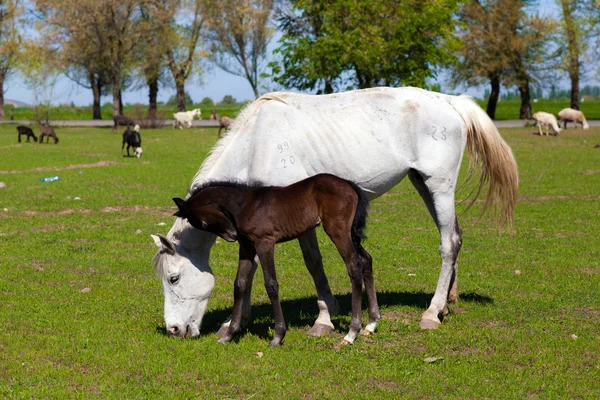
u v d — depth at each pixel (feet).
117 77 183.01
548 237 36.17
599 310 23.36
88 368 17.89
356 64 120.57
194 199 19.31
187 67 200.13
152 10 182.70
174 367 17.83
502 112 229.04
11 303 24.18
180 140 119.96
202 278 20.16
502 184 23.15
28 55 173.06
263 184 20.52
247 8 179.83
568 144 102.27
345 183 19.16
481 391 16.39
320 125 21.25
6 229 38.14
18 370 17.53
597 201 48.08
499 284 26.96
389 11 120.06
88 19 174.29
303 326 21.84
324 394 16.17
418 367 17.98
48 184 58.08
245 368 17.76
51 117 222.07
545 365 18.07
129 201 48.93
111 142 115.44
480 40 175.52
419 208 46.29
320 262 21.52
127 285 26.78
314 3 124.47
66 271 28.96
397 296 25.40
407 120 21.83
